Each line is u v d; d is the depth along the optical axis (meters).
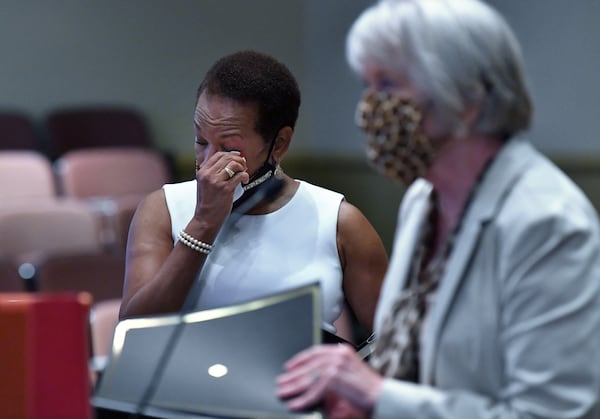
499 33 3.29
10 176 15.14
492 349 3.28
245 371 3.89
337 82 18.50
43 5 17.34
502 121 3.32
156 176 16.28
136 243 5.10
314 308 4.11
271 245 4.96
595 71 14.41
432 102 3.25
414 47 3.22
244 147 4.85
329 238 5.02
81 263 10.85
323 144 18.83
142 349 4.19
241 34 18.69
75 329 3.73
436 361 3.36
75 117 17.05
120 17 17.84
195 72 18.38
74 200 15.38
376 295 5.05
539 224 3.24
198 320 4.30
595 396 3.15
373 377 3.41
